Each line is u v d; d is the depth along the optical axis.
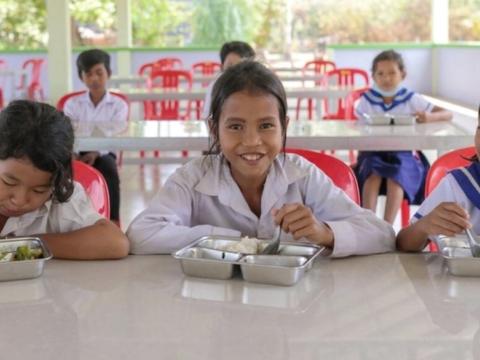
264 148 1.28
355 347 0.79
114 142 2.55
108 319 0.88
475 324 0.86
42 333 0.84
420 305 0.94
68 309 0.93
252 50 4.06
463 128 2.73
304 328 0.85
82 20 9.72
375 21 9.89
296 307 0.93
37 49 8.95
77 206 1.29
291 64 9.40
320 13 9.98
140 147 2.55
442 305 0.94
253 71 1.29
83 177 1.61
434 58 9.20
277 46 10.02
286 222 1.19
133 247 1.25
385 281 1.05
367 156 2.98
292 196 1.40
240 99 1.26
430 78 9.27
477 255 1.13
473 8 8.67
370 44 9.15
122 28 8.99
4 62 8.67
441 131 2.65
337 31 9.99
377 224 1.28
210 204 1.40
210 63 7.55
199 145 2.53
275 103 1.28
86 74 3.66
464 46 8.12
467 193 1.38
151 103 5.43
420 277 1.08
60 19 5.83
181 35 9.88
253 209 1.41
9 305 0.94
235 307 0.93
